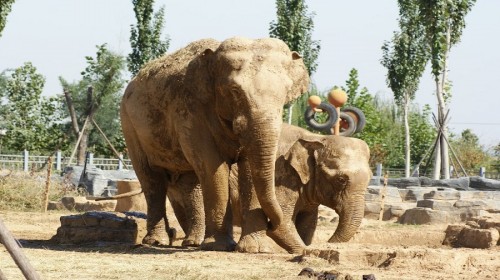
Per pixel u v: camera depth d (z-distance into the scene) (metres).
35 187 30.23
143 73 17.23
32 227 22.03
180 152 16.52
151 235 17.58
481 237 17.02
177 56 16.73
